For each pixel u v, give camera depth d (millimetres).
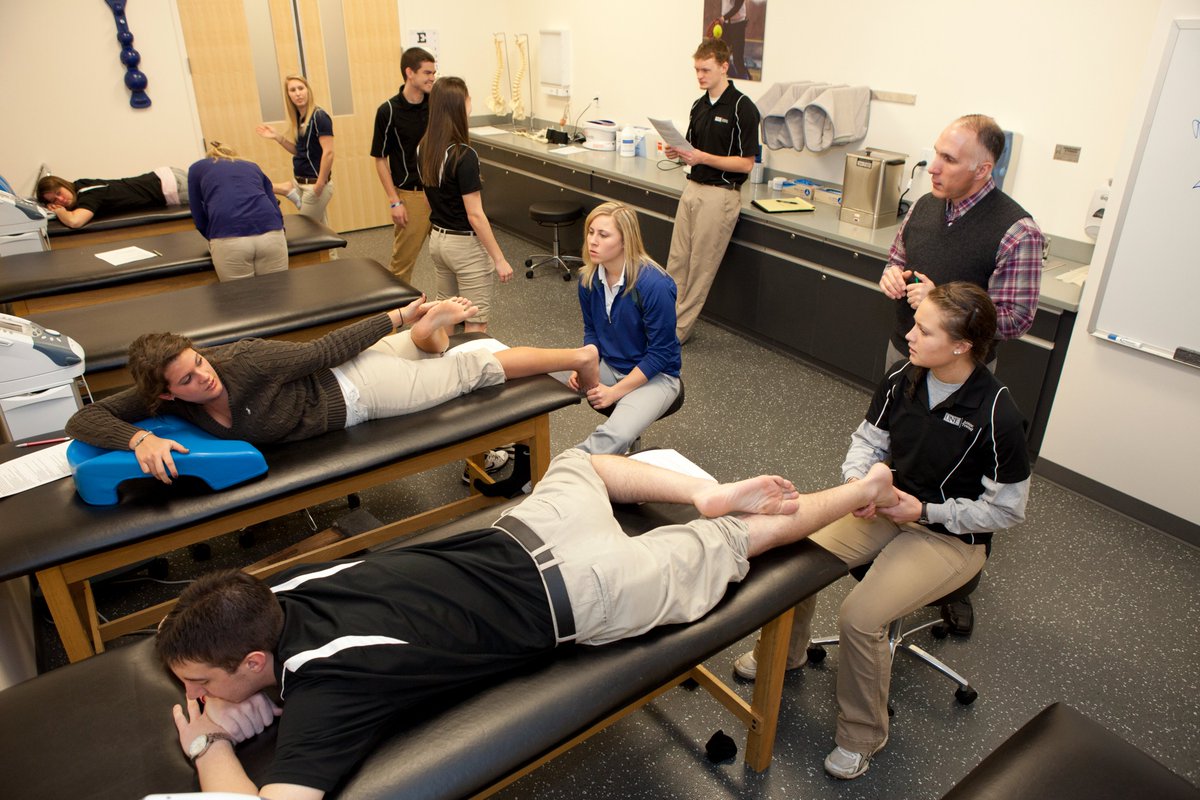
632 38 5277
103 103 5152
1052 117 3207
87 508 1918
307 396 2201
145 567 2562
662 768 1954
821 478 3061
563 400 2477
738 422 3488
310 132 4660
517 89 6402
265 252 3625
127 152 5332
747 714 1881
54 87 4977
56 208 4465
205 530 1998
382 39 6000
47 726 1382
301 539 2775
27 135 4992
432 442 2246
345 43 5859
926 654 2176
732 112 3818
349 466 2121
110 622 2152
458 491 3064
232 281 3328
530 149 5613
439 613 1429
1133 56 2908
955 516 1873
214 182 3475
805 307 3898
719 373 3965
